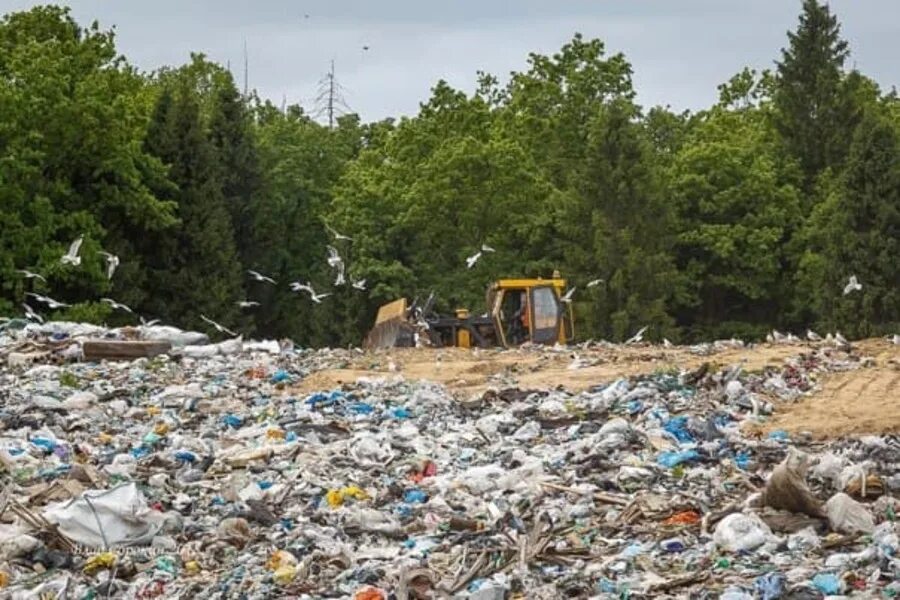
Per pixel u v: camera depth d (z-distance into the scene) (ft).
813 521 105.91
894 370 202.08
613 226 468.75
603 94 553.23
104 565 102.47
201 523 114.93
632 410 167.84
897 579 88.63
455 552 103.14
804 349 228.22
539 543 101.50
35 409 175.22
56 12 429.79
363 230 462.19
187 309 421.59
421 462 137.69
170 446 151.02
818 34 591.37
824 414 164.14
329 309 471.21
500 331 293.64
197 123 433.48
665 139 593.83
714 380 185.26
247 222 497.87
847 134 568.00
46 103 368.48
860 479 117.50
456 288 455.63
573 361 220.84
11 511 112.37
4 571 101.55
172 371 216.95
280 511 120.47
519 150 465.06
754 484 123.95
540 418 165.68
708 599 86.58
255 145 506.07
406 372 214.69
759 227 485.15
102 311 367.66
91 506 109.19
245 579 98.37
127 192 393.50
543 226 477.77
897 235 449.06
